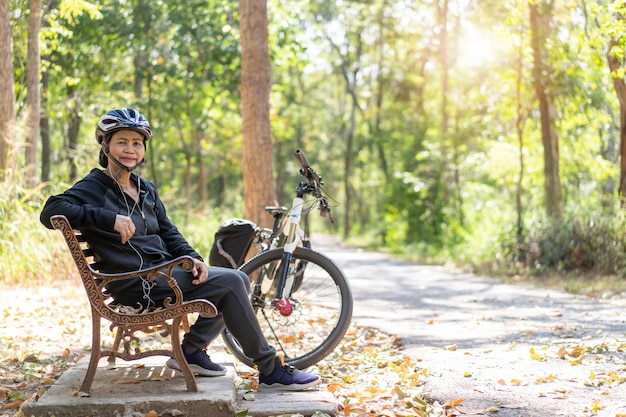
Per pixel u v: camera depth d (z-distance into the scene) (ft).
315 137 168.04
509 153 81.15
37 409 12.08
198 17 67.67
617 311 26.27
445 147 94.58
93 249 13.08
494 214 70.69
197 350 14.02
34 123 42.73
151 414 12.05
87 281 12.49
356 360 18.22
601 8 40.16
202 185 91.30
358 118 172.45
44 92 57.52
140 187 13.67
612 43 42.22
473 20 62.49
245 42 35.76
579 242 45.88
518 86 56.59
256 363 13.93
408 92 112.88
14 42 49.11
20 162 41.57
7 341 19.88
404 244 95.71
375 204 178.50
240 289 13.52
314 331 20.26
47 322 23.29
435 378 15.70
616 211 47.09
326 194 17.87
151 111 77.71
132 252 13.07
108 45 63.87
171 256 13.84
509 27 56.34
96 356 12.77
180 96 78.07
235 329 13.57
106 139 13.26
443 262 65.57
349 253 88.38
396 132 127.24
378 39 131.44
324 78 165.27
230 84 74.33
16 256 32.32
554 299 31.63
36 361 17.40
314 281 17.03
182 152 84.28
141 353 12.86
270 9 65.77
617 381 14.71
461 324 24.44
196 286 13.28
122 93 66.28
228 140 100.53
